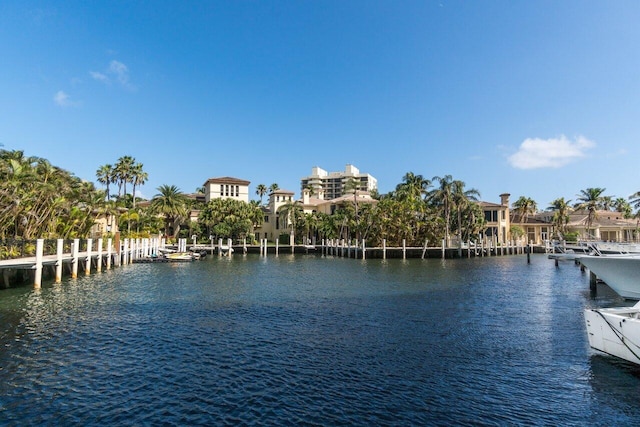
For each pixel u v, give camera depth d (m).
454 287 31.89
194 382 11.66
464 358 13.88
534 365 13.16
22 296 25.55
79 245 37.66
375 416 9.67
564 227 88.31
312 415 9.69
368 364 13.27
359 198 90.69
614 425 9.28
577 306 23.47
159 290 29.83
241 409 9.98
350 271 45.75
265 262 60.16
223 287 31.92
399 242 70.06
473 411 9.96
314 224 88.19
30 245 31.28
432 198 75.00
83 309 21.95
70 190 44.53
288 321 19.47
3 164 35.66
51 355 13.95
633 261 23.31
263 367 12.94
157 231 81.88
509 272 44.25
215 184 96.50
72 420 9.36
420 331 17.53
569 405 10.27
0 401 10.31
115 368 12.74
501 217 90.06
